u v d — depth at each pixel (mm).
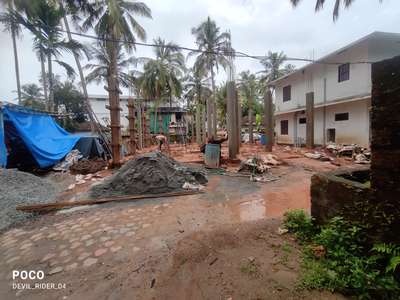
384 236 2021
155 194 5824
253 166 8180
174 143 26688
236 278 2156
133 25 17938
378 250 1955
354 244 2213
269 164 9398
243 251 2607
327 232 2367
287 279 2051
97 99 33156
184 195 5754
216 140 9656
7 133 8703
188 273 2363
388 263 1930
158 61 23844
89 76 20859
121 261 2900
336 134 14742
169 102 32062
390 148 1973
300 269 2182
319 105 15172
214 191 6055
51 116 11250
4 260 3064
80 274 2688
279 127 21469
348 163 9594
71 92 27500
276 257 2434
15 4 12906
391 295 1743
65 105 27672
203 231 3250
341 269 2020
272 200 5207
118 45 18359
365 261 2000
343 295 1834
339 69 14102
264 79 29953
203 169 9008
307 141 13812
